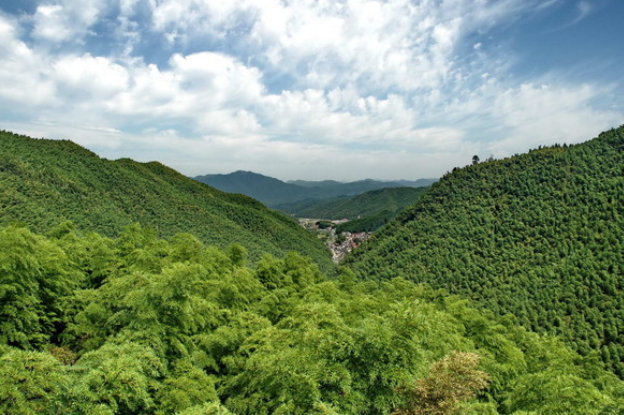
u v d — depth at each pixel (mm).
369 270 131750
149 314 17297
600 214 112062
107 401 12438
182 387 15484
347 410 13188
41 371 11188
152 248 35375
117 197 160875
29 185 119188
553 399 16406
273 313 31234
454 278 110500
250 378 16656
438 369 13758
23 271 19688
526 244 116500
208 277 29750
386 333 14875
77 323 22422
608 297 84875
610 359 69250
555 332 77875
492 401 21109
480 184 156250
